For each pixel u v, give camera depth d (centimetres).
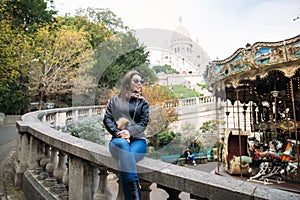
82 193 262
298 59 661
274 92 891
